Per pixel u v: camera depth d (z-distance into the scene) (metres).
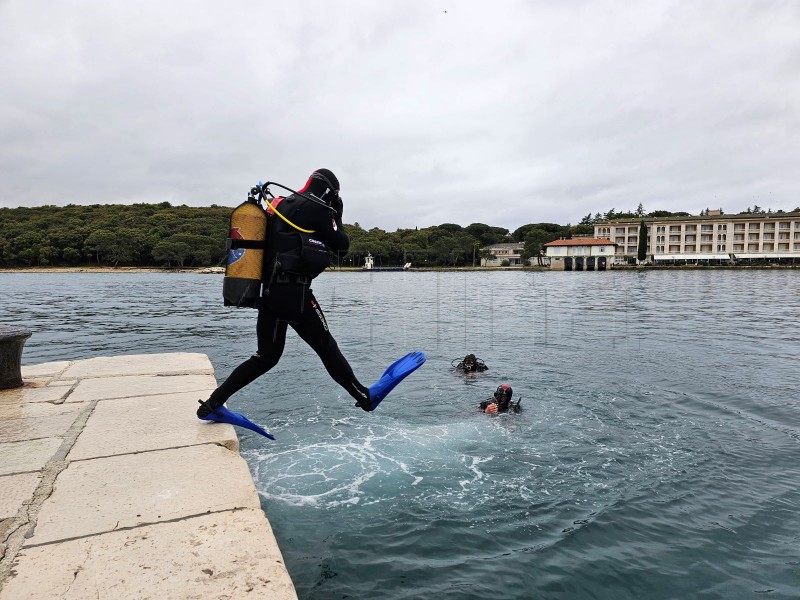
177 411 4.08
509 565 3.34
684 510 4.10
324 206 3.26
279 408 6.90
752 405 7.17
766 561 3.38
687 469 4.92
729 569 3.29
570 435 5.93
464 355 11.54
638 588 3.11
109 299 30.02
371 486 4.41
